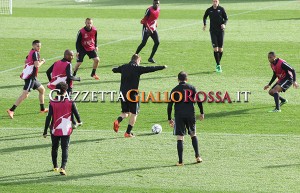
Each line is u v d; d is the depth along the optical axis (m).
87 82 66.69
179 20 105.12
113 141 50.09
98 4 128.38
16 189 41.22
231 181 42.34
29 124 54.28
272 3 126.94
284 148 48.41
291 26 97.69
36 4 129.62
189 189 41.12
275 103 57.44
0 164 45.50
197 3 128.62
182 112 44.97
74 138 50.72
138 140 50.31
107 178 42.97
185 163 45.62
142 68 50.38
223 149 48.25
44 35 92.44
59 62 51.88
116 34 92.62
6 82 66.94
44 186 41.69
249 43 84.69
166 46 83.62
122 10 118.06
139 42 86.62
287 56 77.00
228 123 54.25
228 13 112.44
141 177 43.12
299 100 60.47
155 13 73.31
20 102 55.75
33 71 55.75
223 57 76.75
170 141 50.09
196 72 70.19
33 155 47.25
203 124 54.03
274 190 40.88
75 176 43.34
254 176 43.16
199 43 85.50
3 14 114.00
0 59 77.00
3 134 51.75
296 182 42.09
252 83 65.75
